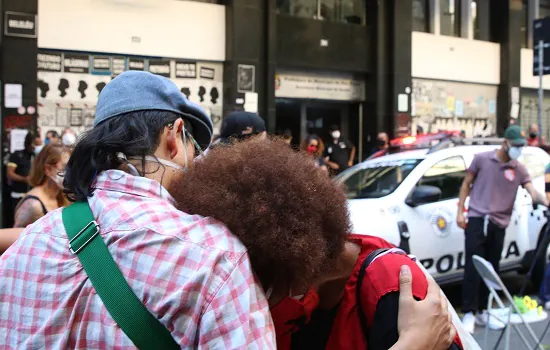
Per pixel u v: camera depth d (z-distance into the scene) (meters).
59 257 1.15
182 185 1.28
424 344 1.24
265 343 1.08
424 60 14.85
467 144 6.70
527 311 4.43
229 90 12.05
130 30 11.27
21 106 10.26
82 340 1.08
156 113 1.34
